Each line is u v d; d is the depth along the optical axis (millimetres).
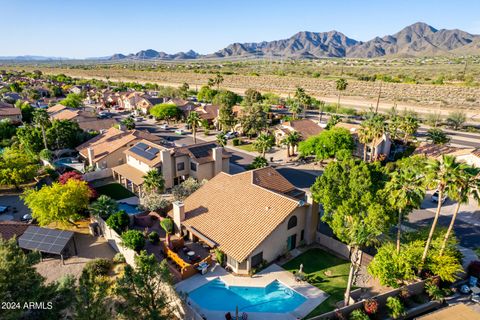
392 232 40281
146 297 24219
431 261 31203
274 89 176000
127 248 34719
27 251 34719
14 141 72812
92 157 59344
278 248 35344
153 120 111625
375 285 31891
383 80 172875
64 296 23266
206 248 37312
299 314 28094
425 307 28922
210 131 96000
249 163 67812
